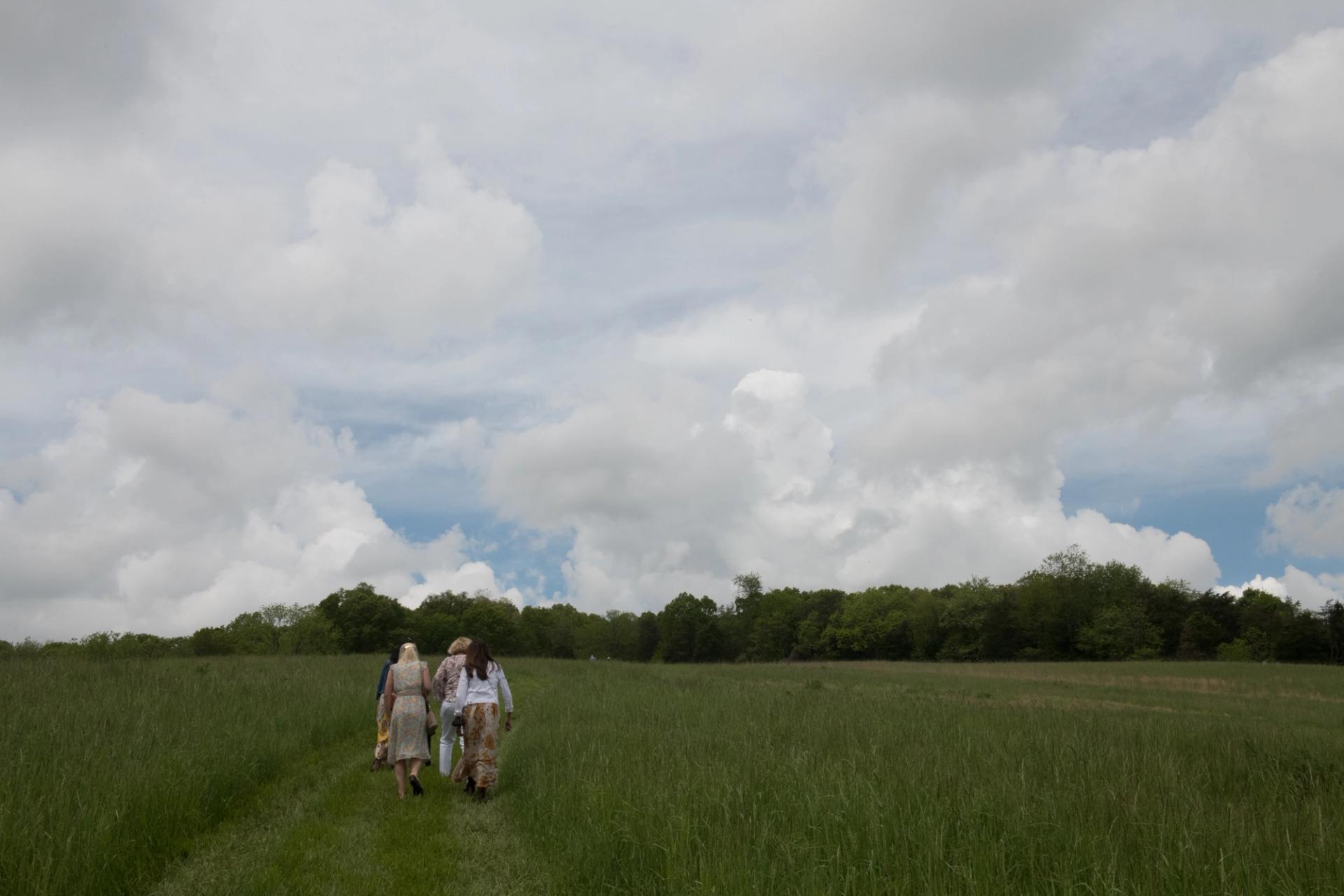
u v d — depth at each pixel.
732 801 6.98
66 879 5.46
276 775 9.76
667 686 25.09
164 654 51.28
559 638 142.12
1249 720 21.17
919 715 16.09
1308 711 26.77
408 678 9.45
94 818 6.34
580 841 6.57
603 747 9.99
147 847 6.46
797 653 132.62
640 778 7.87
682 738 11.16
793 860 5.44
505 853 7.11
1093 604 106.81
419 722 9.27
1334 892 4.61
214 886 6.01
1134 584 111.44
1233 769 9.38
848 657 127.00
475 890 6.09
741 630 136.38
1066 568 109.25
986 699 27.58
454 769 10.95
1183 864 4.87
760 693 23.53
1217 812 6.58
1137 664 65.50
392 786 9.69
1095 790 6.93
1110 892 4.50
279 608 100.06
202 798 7.71
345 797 8.98
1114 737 12.29
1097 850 5.23
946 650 114.12
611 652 142.00
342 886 6.02
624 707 16.56
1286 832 5.40
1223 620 102.69
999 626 111.75
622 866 6.08
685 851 5.80
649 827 6.43
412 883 6.16
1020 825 5.74
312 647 89.88
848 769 8.27
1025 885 5.00
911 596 130.62
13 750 8.47
